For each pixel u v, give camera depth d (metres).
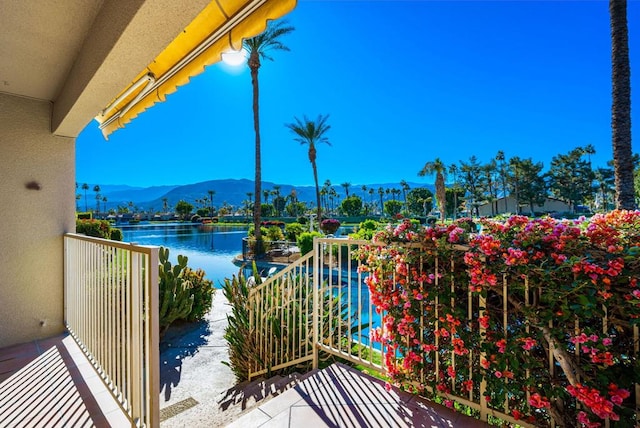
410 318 1.80
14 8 1.76
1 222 2.88
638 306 1.18
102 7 1.79
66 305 3.16
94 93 2.21
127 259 1.74
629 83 5.91
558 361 1.35
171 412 2.41
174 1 1.33
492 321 1.52
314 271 2.49
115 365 1.93
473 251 1.55
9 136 2.92
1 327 2.85
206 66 1.74
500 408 1.59
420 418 1.70
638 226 1.43
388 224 2.03
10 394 2.09
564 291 1.29
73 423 1.80
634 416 1.21
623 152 5.92
